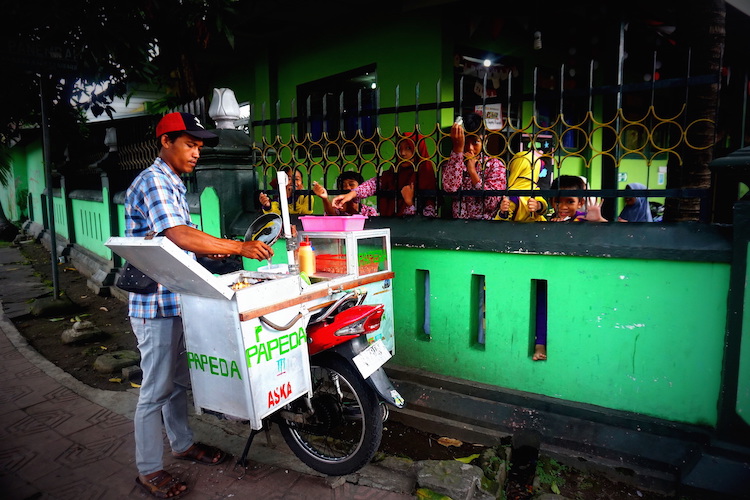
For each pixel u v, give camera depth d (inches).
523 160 143.8
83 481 110.9
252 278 105.3
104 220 315.9
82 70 249.8
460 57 241.4
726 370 98.8
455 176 137.3
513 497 105.1
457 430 128.3
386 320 132.5
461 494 98.2
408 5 228.8
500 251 124.0
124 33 219.1
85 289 309.7
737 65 313.3
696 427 104.9
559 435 116.0
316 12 267.7
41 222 549.0
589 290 114.4
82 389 159.0
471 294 132.1
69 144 336.8
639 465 107.2
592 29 274.4
